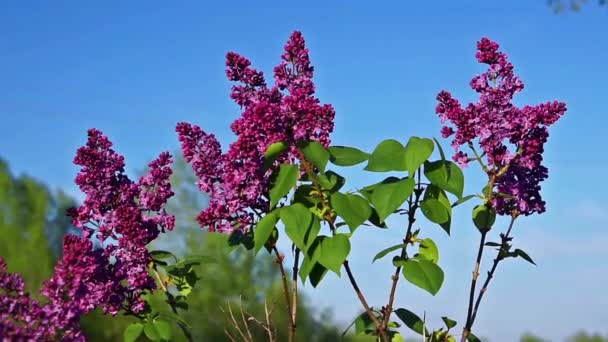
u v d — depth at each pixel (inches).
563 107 143.6
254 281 466.6
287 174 140.9
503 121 144.9
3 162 623.5
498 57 145.9
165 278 173.0
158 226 171.9
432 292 136.2
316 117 143.6
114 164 167.9
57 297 125.5
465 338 157.6
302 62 156.6
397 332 161.0
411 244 146.6
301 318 364.5
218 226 151.0
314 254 140.3
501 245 156.9
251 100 155.4
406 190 135.5
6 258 601.3
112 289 157.4
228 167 145.8
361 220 136.9
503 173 147.9
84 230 163.3
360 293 150.7
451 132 148.8
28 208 621.6
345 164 145.8
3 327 117.9
